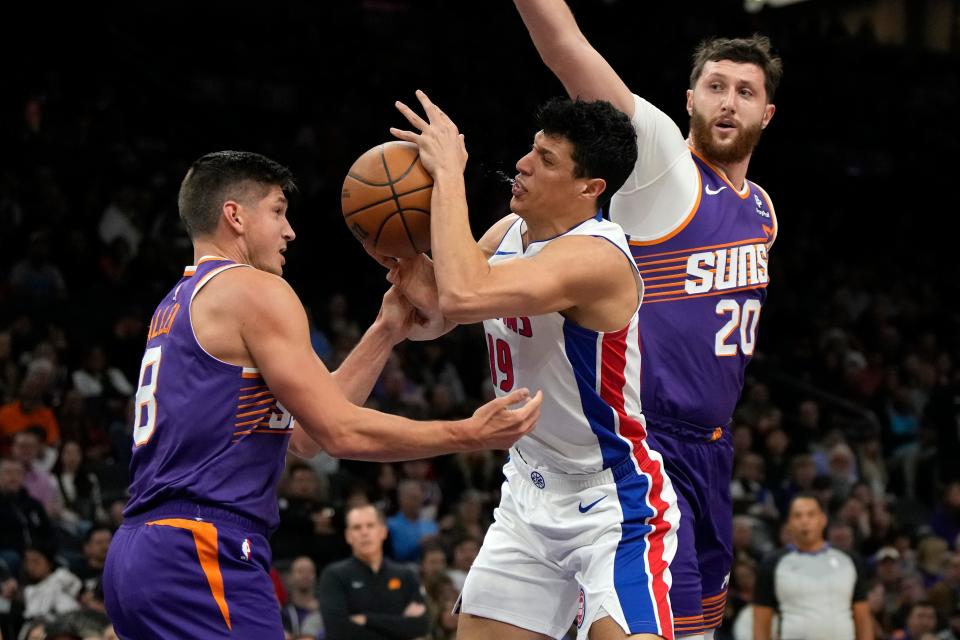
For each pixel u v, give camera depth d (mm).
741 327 3871
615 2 22016
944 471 13719
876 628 9250
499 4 21562
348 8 20516
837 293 18000
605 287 3402
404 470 10680
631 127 3490
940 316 18078
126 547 3312
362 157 3547
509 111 19578
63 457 9547
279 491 9266
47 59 16844
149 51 18641
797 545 7508
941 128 22828
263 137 17781
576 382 3535
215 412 3303
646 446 3666
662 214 3791
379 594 7270
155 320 3514
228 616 3258
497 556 3869
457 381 13117
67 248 13422
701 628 3705
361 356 3836
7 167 14477
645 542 3559
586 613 3570
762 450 12914
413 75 19688
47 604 7543
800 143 21797
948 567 9938
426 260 3674
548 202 3480
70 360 12039
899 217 21406
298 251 15680
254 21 19781
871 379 15539
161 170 15805
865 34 23844
